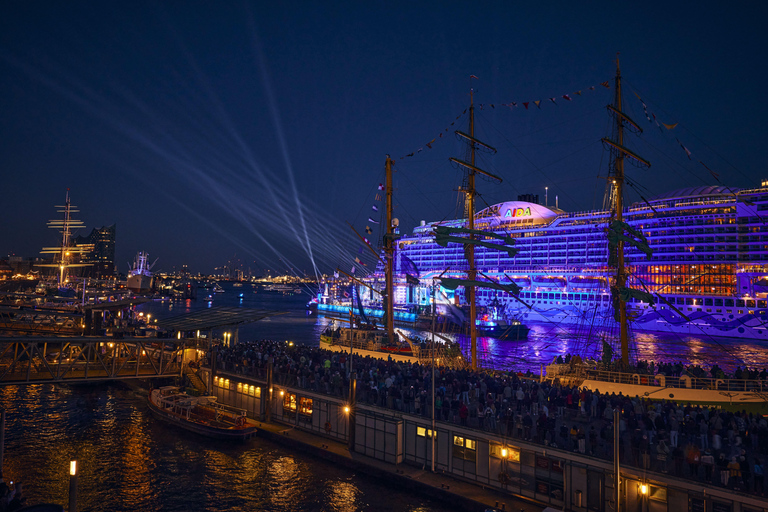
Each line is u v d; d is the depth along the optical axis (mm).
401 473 33812
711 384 38438
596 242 154500
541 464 29188
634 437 27109
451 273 176000
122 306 63688
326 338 73188
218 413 46625
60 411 52625
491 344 109375
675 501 24625
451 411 33594
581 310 152625
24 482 35125
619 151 49500
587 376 43250
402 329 141375
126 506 31969
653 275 141375
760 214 129625
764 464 24547
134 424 47906
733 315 128000
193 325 55844
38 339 44469
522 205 176125
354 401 38156
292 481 34906
